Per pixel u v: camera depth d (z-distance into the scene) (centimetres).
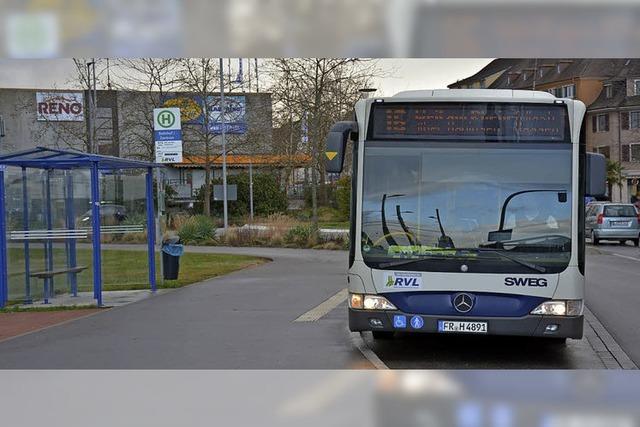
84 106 5388
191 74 4309
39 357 955
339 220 5012
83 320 1259
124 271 1881
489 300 844
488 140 879
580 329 841
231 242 3409
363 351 978
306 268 2225
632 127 7469
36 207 1548
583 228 861
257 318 1252
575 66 8450
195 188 6259
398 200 876
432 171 879
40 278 1526
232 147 4762
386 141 889
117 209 1838
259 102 4631
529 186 865
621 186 6862
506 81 9406
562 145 873
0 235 1451
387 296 862
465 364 915
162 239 1852
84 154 1420
